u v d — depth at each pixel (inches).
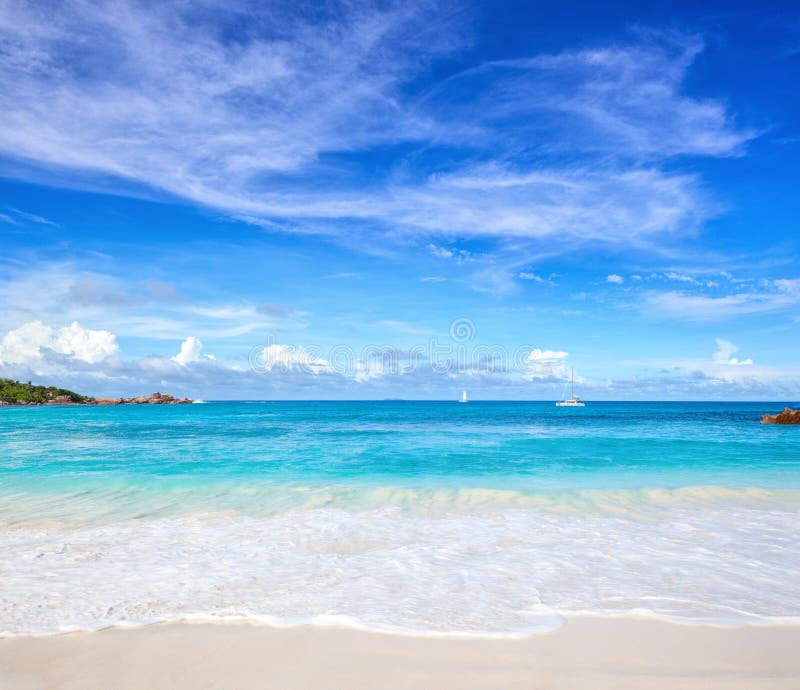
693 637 213.2
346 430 1641.2
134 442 1178.6
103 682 178.9
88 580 283.9
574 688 174.6
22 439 1274.6
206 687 175.3
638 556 327.9
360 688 174.6
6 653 199.2
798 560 319.0
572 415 3238.2
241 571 299.9
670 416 3090.6
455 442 1162.0
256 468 741.9
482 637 212.4
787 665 191.0
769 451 958.4
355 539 373.4
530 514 458.9
